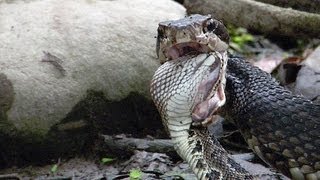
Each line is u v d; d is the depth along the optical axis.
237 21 10.69
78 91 9.13
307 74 10.41
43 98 8.95
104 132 9.41
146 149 9.04
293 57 11.97
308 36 10.66
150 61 9.48
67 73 9.15
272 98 7.84
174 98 6.50
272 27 10.60
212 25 6.47
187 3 10.71
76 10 9.80
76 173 8.85
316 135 7.45
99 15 9.77
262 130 7.72
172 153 8.98
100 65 9.30
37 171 8.95
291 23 10.49
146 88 9.46
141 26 9.75
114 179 8.55
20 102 8.88
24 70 8.98
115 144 9.15
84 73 9.22
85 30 9.52
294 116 7.61
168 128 6.70
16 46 9.20
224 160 6.85
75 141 9.23
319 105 7.69
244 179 6.88
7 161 9.02
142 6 10.17
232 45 14.01
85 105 9.20
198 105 6.52
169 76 6.54
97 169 8.95
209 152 6.78
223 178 6.80
